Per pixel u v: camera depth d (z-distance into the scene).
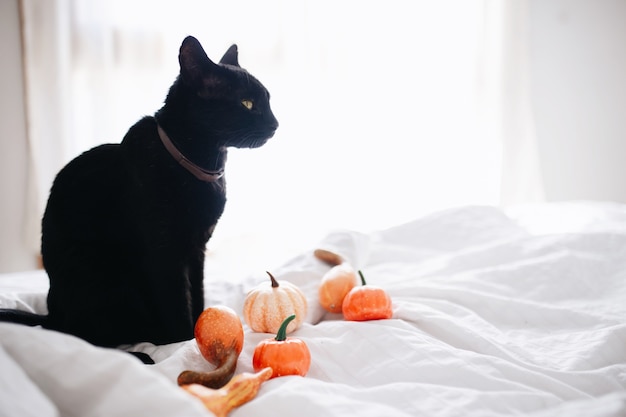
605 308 1.02
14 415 0.44
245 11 2.48
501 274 1.17
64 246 1.02
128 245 1.05
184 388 0.65
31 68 2.29
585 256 1.20
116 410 0.50
